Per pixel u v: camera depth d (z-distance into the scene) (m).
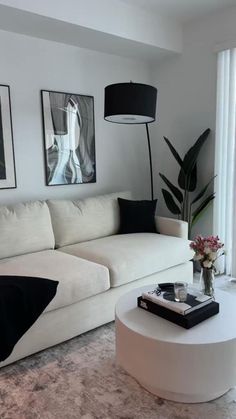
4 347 1.93
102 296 2.51
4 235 2.66
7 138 3.06
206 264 2.06
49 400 1.79
